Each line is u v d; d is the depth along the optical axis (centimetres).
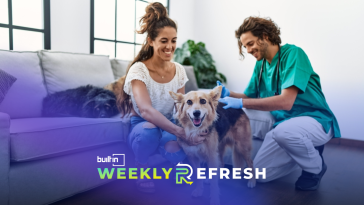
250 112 199
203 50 383
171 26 138
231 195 156
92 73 214
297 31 319
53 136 135
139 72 143
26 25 235
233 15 371
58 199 140
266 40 169
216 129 139
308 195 159
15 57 175
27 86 174
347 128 297
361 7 279
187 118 132
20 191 125
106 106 178
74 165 146
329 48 300
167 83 152
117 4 306
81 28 267
